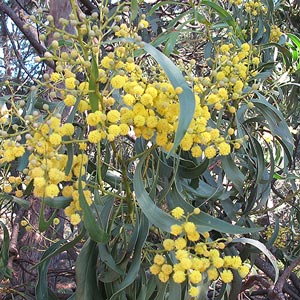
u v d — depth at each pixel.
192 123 0.39
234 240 0.51
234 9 0.89
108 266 0.46
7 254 0.60
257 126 0.85
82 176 0.44
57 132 0.37
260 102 0.58
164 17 1.35
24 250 1.14
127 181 0.46
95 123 0.37
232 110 0.50
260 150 0.64
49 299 0.60
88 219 0.39
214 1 0.75
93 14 0.38
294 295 0.94
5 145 0.37
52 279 1.32
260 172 0.64
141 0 0.70
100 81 0.39
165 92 0.38
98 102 0.39
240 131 0.55
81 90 0.38
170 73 0.34
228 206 0.65
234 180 0.54
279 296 0.63
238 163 0.75
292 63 0.89
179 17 0.67
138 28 0.44
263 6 0.91
